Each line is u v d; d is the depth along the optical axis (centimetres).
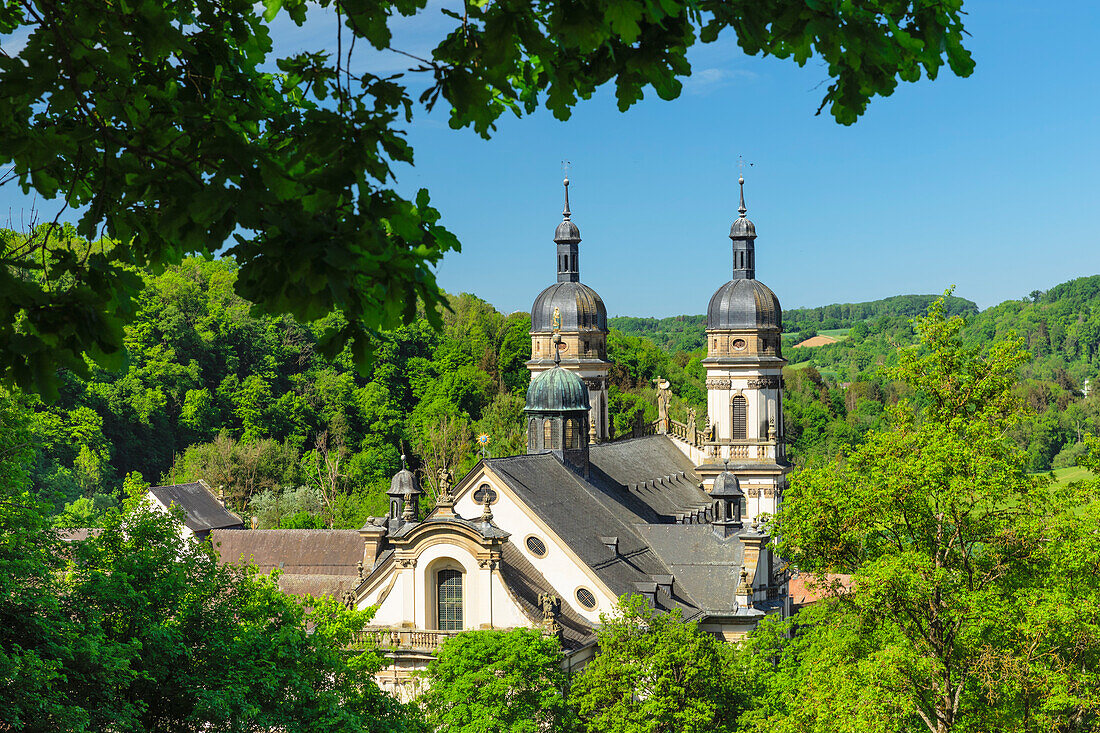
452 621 6975
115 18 1066
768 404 11544
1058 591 4131
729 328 11512
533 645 5681
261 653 3931
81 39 1058
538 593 7112
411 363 19800
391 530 8838
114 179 1124
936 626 4328
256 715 3656
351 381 18288
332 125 1035
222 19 1194
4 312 1060
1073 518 4316
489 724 5378
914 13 1070
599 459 9912
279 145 1123
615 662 5753
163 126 1083
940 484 4331
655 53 1020
